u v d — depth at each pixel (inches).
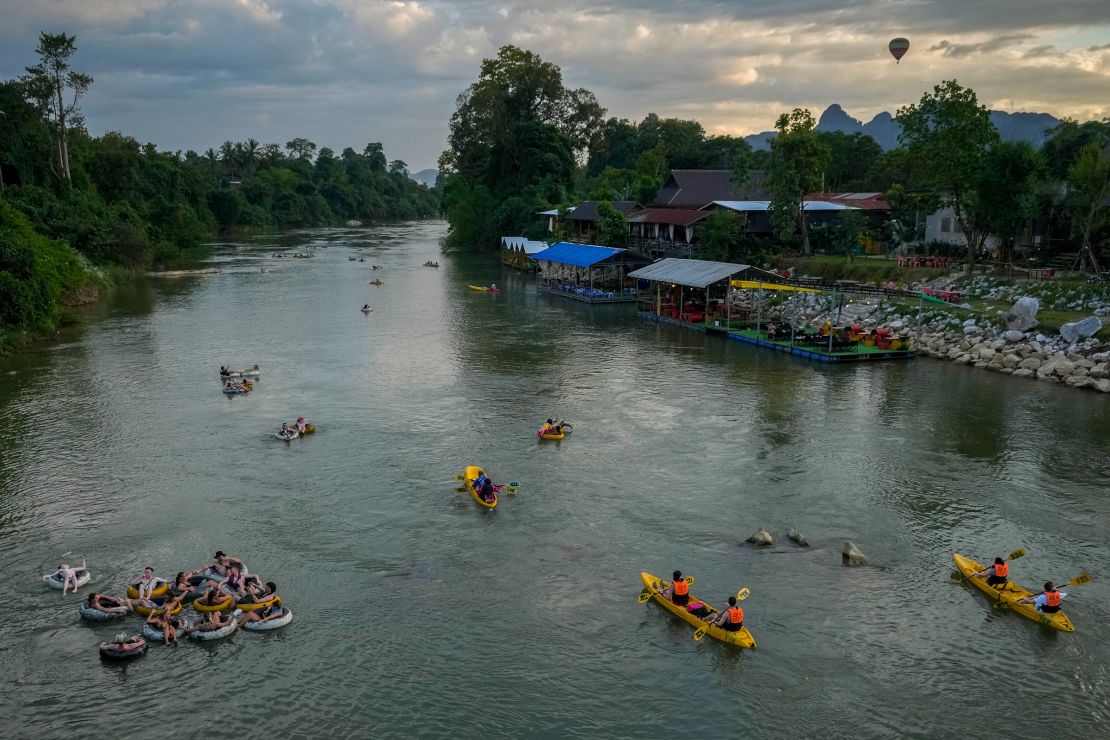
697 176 4119.1
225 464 1413.6
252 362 2172.7
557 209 4972.9
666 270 2834.6
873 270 2815.0
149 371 2064.5
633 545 1125.1
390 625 946.7
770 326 2440.9
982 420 1621.6
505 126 5787.4
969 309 2315.5
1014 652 897.5
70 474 1366.9
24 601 992.2
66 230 3796.8
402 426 1617.9
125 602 968.3
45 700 825.5
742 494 1285.7
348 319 2878.9
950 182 2628.0
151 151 6943.9
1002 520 1190.9
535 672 866.8
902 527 1173.1
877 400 1772.9
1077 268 2429.9
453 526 1179.3
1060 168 2832.2
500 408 1740.9
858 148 5221.5
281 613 947.3
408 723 794.8
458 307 3176.7
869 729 784.3
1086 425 1582.2
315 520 1199.6
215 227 7337.6
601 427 1609.3
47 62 4338.1
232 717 804.0
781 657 888.3
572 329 2687.0
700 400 1790.1
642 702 821.9
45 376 2006.6
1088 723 791.7
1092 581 1031.0
